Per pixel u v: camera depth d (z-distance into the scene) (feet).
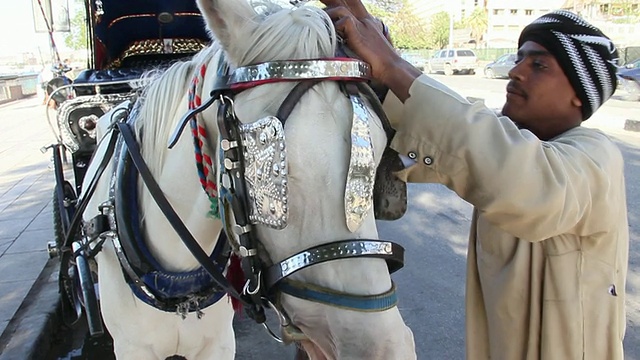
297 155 3.13
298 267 3.21
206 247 4.99
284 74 3.28
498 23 160.66
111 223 5.33
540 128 4.54
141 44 11.67
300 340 3.79
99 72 9.88
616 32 95.25
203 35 11.51
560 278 4.24
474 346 4.98
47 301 11.42
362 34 3.76
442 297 11.74
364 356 3.12
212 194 4.17
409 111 3.81
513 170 3.59
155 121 4.89
